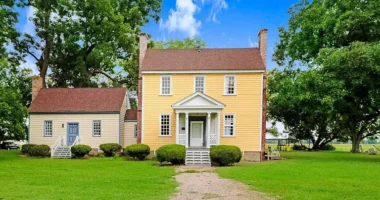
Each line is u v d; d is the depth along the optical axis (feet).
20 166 69.10
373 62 73.72
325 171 60.75
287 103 100.53
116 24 135.54
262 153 91.45
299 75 94.43
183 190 42.04
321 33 96.78
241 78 94.17
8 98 86.02
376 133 152.25
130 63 147.23
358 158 94.38
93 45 140.77
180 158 75.10
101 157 96.22
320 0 100.58
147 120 95.50
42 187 42.75
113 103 107.76
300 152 136.67
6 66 90.79
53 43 135.23
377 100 86.84
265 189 42.32
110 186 44.06
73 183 46.39
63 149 99.14
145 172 60.75
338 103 93.50
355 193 39.34
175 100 95.14
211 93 94.48
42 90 114.52
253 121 92.89
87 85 139.54
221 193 39.99
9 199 35.35
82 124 105.50
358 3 86.79
